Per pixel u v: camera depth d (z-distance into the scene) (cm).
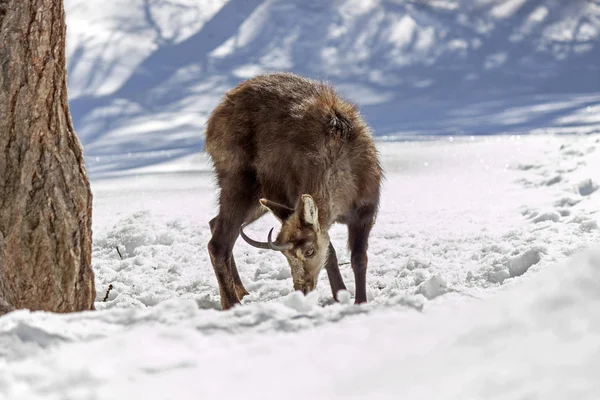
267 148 1452
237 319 789
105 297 1505
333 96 1485
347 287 1489
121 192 2836
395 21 7844
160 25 7719
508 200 2145
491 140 3575
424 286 1355
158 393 590
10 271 1160
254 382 605
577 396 505
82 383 620
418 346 640
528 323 624
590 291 653
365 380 586
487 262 1539
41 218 1165
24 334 750
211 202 2462
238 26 7788
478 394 532
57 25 1181
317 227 1296
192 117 6047
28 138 1166
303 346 688
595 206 1897
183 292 1593
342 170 1380
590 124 4722
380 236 1898
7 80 1156
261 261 1745
